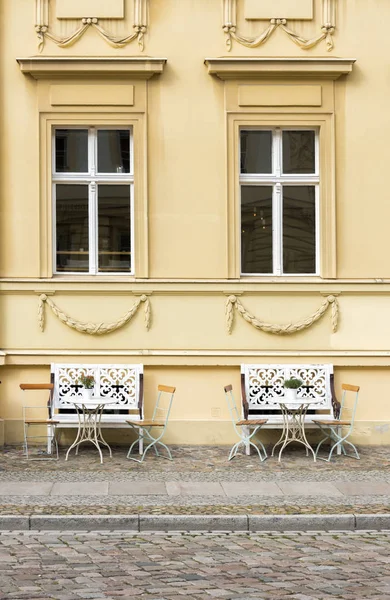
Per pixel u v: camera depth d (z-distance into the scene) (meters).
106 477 10.69
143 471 11.11
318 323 13.20
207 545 7.94
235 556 7.50
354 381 13.17
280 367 12.94
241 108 13.21
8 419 12.90
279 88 13.23
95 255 13.27
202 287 13.09
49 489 9.95
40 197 13.05
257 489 10.06
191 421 13.01
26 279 12.95
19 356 12.92
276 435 13.00
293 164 13.39
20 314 13.00
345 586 6.55
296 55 13.30
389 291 13.21
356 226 13.28
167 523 8.59
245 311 13.09
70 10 13.12
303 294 13.16
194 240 13.16
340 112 13.30
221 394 13.08
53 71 12.99
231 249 13.17
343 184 13.30
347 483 10.42
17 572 6.89
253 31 13.30
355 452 12.35
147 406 13.01
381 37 13.37
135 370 12.85
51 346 13.01
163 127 13.19
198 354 13.01
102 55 13.16
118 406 12.71
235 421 13.02
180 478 10.68
